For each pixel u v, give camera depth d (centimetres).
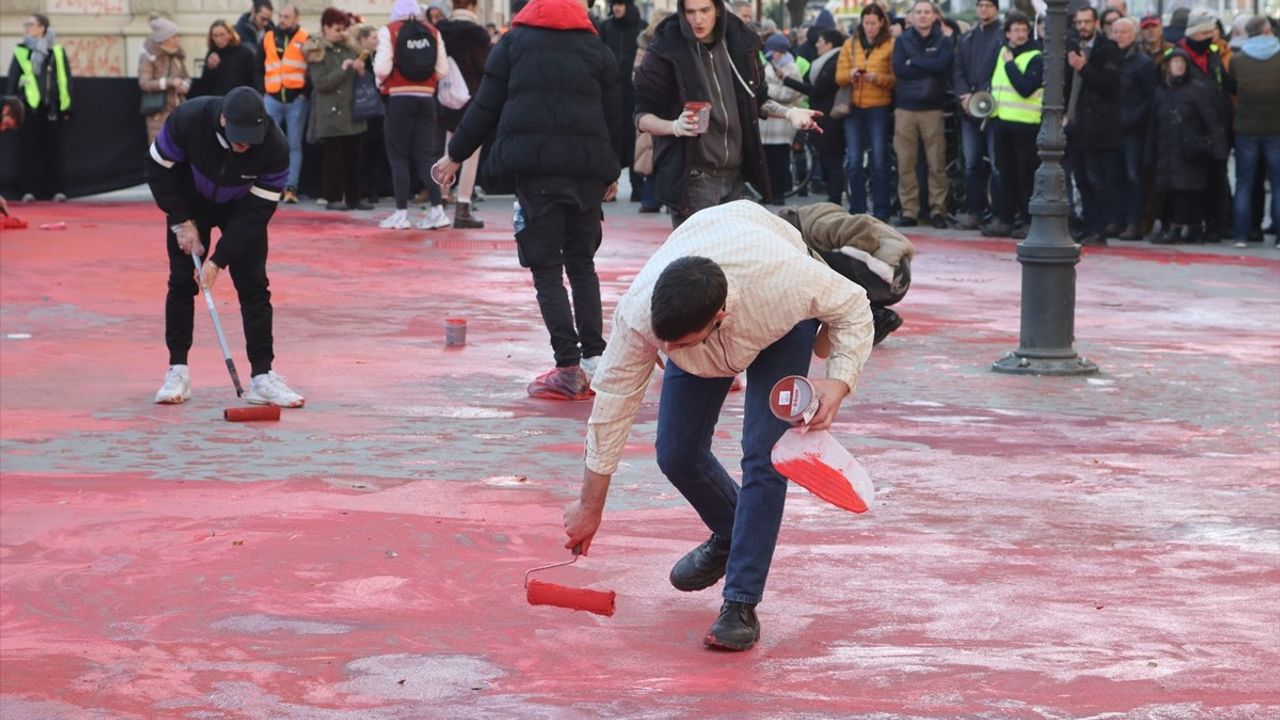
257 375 809
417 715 406
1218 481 671
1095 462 704
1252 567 545
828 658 450
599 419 447
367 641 463
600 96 836
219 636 467
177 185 779
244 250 786
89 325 1080
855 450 723
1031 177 1734
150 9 2950
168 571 527
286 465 679
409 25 1758
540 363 949
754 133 817
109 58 2958
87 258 1462
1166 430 777
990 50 1756
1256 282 1380
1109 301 1261
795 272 430
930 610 495
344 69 2047
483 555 548
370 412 796
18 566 534
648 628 477
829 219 530
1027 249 937
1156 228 1838
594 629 475
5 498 619
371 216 1984
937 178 1855
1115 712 409
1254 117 1631
